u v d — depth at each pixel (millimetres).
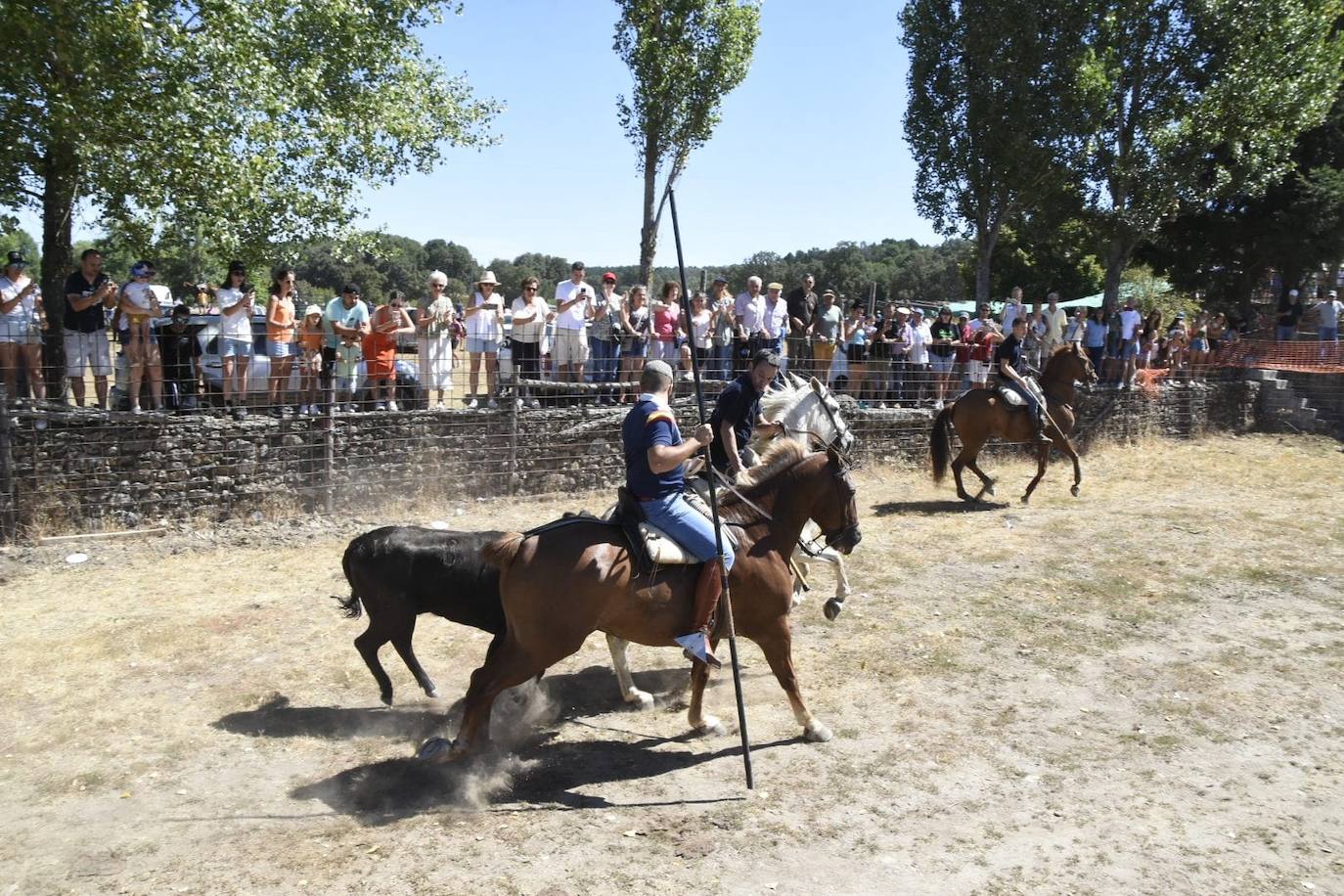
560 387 13117
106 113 10289
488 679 5402
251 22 11297
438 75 16438
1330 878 4660
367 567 6211
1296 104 22750
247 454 10680
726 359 14602
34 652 7289
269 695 6723
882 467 16375
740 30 19312
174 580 9062
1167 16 22578
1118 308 20938
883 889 4508
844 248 61500
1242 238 27078
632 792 5445
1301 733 6348
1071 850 4883
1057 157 22281
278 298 11109
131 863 4656
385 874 4562
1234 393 22906
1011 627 8359
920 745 6078
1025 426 13852
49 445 9578
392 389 11867
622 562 5336
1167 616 8727
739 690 5496
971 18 21656
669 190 5812
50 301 11992
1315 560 10781
